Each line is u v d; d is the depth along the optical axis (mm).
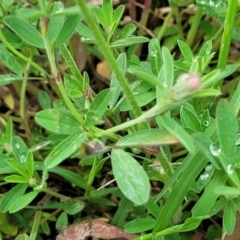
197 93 105
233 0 152
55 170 173
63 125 120
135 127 147
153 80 100
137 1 239
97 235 173
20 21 123
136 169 111
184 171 134
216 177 128
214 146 117
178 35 223
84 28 158
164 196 159
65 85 150
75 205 174
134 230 143
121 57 144
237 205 127
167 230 135
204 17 228
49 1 107
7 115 211
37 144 188
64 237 174
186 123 142
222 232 161
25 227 178
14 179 149
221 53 161
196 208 129
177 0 203
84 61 220
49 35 121
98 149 118
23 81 199
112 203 182
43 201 191
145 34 231
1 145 168
